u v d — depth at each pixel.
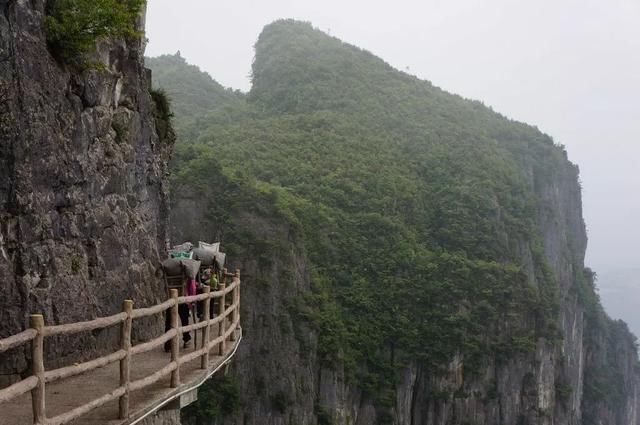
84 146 11.39
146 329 13.54
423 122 118.56
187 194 63.00
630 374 135.88
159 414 10.62
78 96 11.22
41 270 9.88
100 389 9.42
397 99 126.06
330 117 108.00
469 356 75.25
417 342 73.69
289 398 59.31
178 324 9.66
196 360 11.54
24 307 9.34
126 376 7.86
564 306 111.44
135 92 13.84
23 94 9.43
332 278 73.50
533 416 79.12
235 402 55.31
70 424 7.56
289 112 118.12
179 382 9.69
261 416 57.84
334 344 65.19
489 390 76.31
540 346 81.75
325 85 123.19
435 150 107.12
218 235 62.28
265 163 87.62
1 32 9.03
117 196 12.84
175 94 129.88
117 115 13.03
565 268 116.56
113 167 12.59
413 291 76.50
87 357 11.16
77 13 10.49
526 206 105.44
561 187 132.62
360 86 126.00
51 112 10.22
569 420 94.31
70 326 6.89
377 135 107.69
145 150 14.63
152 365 11.02
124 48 13.19
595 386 118.94
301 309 62.91
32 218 9.65
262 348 59.25
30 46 9.68
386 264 78.06
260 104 124.44
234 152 89.38
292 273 63.69
